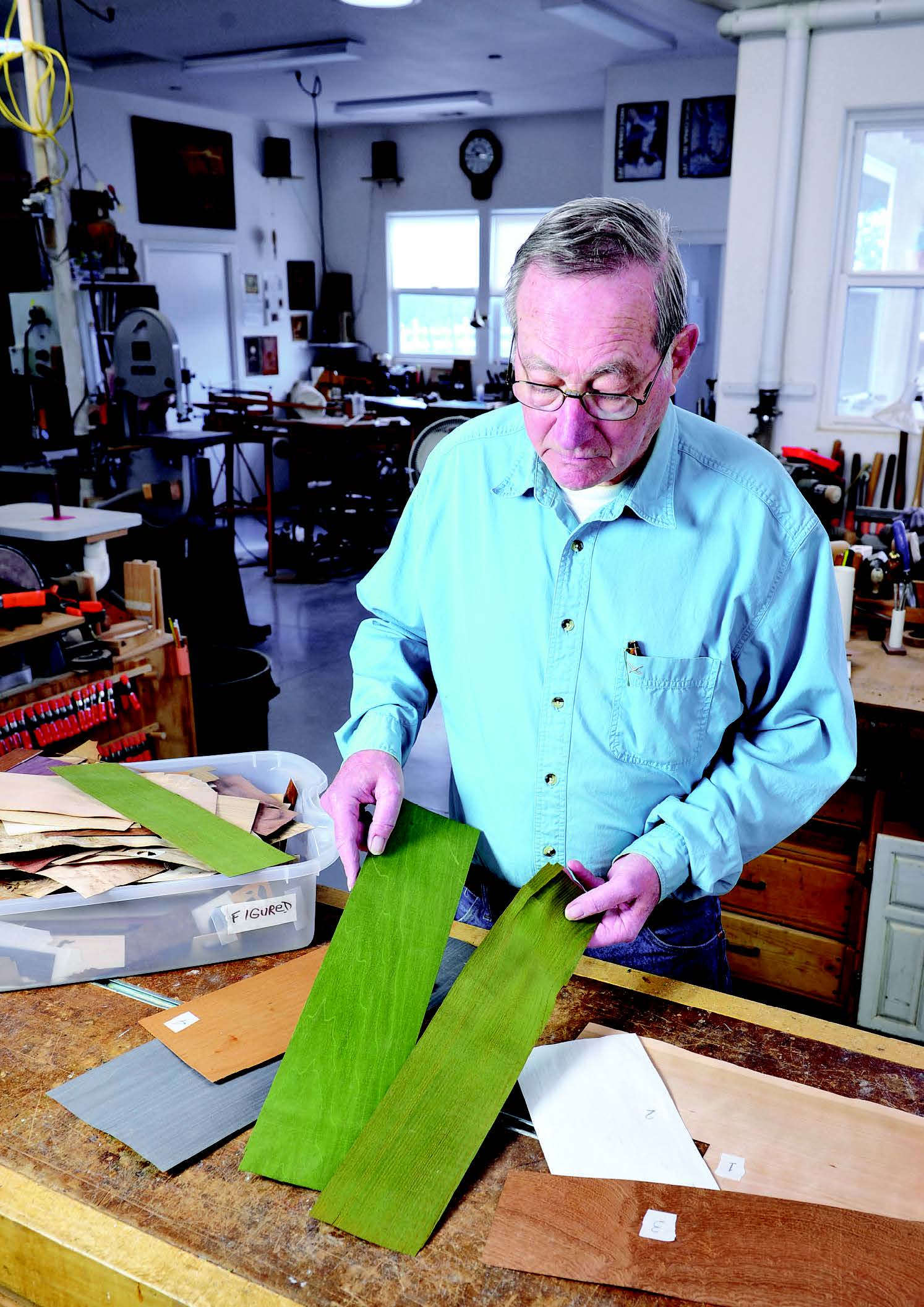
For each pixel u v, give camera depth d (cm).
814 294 454
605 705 122
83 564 274
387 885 116
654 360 99
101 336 621
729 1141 93
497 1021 102
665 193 736
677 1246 81
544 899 113
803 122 435
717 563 119
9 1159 89
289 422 737
